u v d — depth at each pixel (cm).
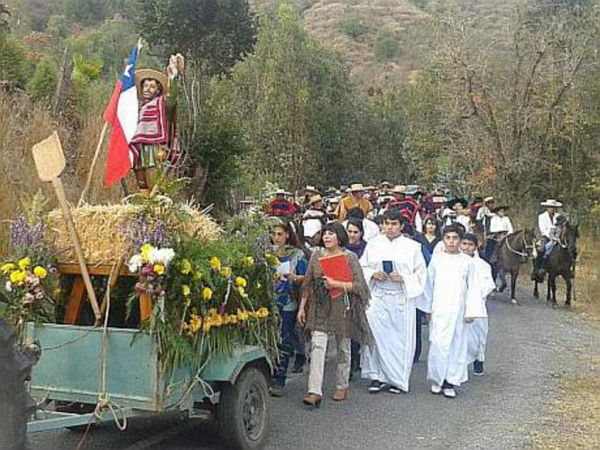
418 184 3997
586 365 1238
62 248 723
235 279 752
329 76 4225
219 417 761
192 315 707
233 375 738
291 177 3856
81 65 2153
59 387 699
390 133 4666
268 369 816
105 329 689
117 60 3784
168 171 948
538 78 3148
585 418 935
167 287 685
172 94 937
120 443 791
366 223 1361
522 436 858
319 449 794
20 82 1980
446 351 1028
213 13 1825
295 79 3925
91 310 742
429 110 3803
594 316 1780
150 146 923
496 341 1412
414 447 810
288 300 995
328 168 4231
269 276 817
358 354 1127
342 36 9350
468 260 1052
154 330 674
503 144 3156
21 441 452
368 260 1051
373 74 8075
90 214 711
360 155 4522
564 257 1927
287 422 885
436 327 1035
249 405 780
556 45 3150
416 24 9150
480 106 3167
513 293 1973
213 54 1844
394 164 4656
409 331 1038
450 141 3394
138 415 695
